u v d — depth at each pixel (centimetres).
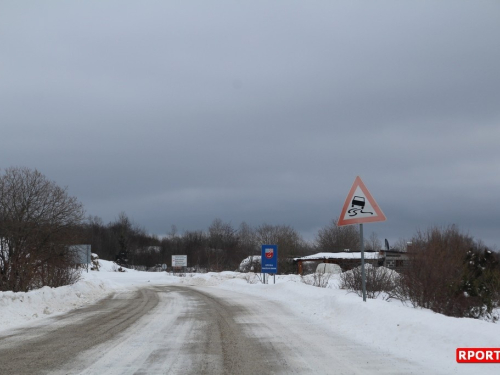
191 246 9006
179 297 2372
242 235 9100
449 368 748
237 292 2759
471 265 1870
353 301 1366
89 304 1988
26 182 2347
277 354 890
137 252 9194
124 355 885
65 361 834
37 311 1639
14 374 742
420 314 1089
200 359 849
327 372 745
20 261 2152
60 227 2419
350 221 1257
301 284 2394
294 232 7688
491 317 1580
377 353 885
